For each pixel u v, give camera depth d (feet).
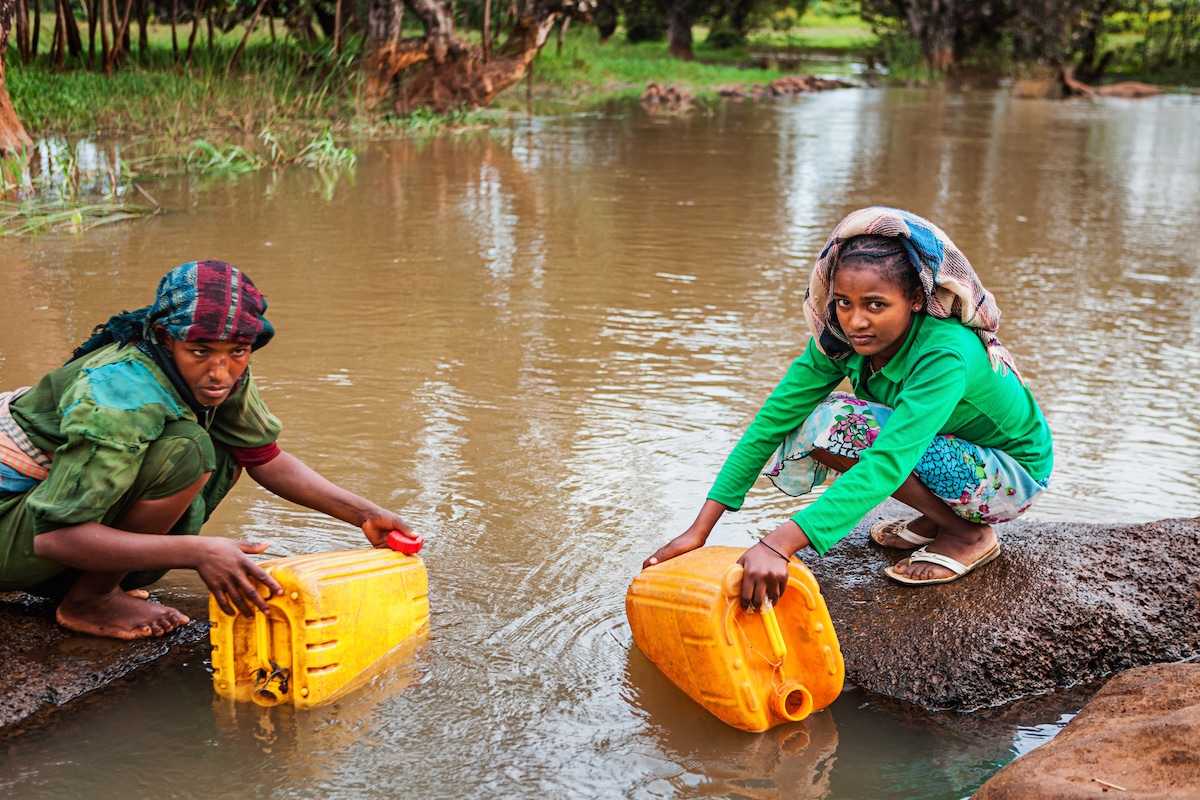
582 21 53.67
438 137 45.70
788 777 7.93
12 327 17.48
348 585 8.71
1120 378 17.24
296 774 7.79
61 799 7.49
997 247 27.09
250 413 9.72
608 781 7.81
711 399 15.94
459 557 11.08
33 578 9.02
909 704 9.04
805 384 10.08
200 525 9.50
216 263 8.63
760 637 8.62
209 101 41.32
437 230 26.94
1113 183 38.37
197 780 7.71
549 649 9.53
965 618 9.55
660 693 8.96
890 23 115.03
